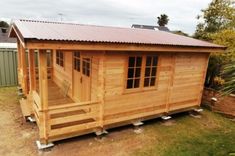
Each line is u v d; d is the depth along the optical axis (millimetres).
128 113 5492
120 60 4996
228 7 10508
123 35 5719
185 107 6891
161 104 6191
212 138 5430
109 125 5215
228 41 8039
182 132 5691
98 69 4902
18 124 5445
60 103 6426
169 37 7004
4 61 8984
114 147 4645
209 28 11281
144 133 5457
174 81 6285
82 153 4316
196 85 6996
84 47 4082
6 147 4395
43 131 4254
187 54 6344
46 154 4195
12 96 7770
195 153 4609
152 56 5598
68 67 7098
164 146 4844
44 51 3881
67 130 4512
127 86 5328
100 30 6109
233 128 6191
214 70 8414
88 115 4773
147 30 8320
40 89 4020
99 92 4820
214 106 7527
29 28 4547
